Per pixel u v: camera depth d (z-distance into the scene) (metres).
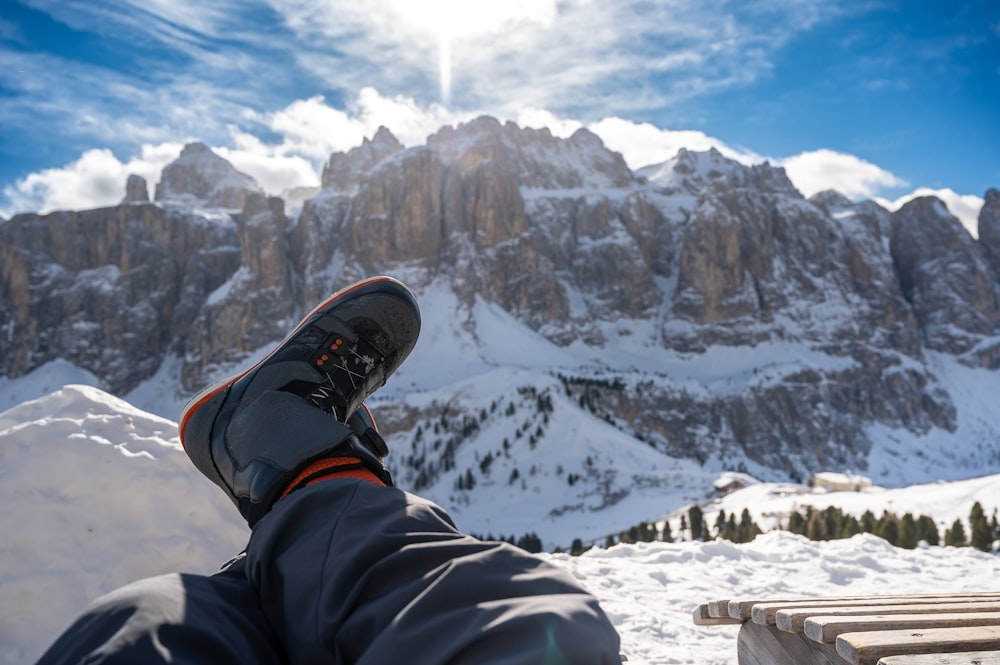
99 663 0.76
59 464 4.81
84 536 4.66
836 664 2.60
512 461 165.50
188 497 5.05
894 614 2.76
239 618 0.96
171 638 0.83
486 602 0.86
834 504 80.31
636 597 7.64
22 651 4.24
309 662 0.94
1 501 4.59
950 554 10.43
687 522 85.00
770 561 9.68
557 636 0.77
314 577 1.00
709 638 6.24
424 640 0.83
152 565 4.74
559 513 137.62
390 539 0.99
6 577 4.38
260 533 1.11
